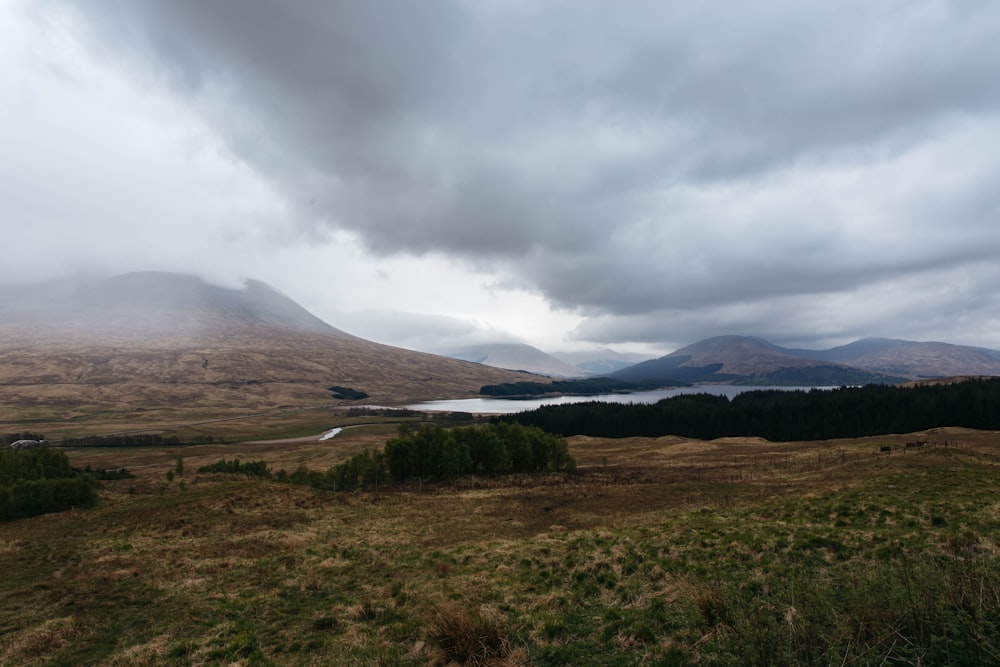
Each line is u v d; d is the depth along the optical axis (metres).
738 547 18.50
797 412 141.12
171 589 22.06
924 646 8.23
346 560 26.50
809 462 68.81
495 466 84.94
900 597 9.24
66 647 16.14
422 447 86.81
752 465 73.69
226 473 87.25
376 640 14.03
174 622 17.48
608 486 56.78
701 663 9.77
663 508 35.31
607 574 17.64
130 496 65.44
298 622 16.64
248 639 14.92
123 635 16.94
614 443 141.62
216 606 19.02
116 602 20.66
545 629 13.27
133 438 173.62
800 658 8.24
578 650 11.82
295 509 44.47
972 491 23.72
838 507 23.05
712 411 156.50
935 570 10.14
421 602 17.12
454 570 21.70
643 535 22.88
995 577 9.09
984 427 108.19
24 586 24.22
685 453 108.00
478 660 11.55
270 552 29.05
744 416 146.62
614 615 13.65
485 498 51.22
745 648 8.58
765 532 20.14
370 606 16.92
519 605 15.71
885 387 173.38
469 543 28.16
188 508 43.03
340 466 83.12
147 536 34.81
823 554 16.78
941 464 43.00
